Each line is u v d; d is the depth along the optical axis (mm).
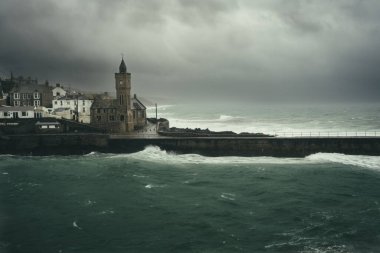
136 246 37031
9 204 49250
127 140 83438
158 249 36344
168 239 38438
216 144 81312
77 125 93938
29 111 99188
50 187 56906
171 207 47531
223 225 41656
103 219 43875
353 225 40812
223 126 144750
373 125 143000
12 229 41250
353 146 79000
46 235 39688
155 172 65875
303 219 42844
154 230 40656
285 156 79812
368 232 39000
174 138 82312
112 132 97000
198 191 54125
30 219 44031
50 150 83875
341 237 37969
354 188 54688
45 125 91938
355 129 124875
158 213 45531
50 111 107500
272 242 37250
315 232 39281
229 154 81062
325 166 69875
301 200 49469
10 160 77312
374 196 50750
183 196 51875
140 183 58500
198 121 178250
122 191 54438
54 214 45562
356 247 35812
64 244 37625
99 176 63062
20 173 65625
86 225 42188
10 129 92188
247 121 176250
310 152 79812
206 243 37438
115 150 83625
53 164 72938
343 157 77125
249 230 40219
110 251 36125
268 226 41125
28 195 53000
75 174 64625
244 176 62750
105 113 97625
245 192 53469
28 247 37062
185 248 36438
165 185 57375
